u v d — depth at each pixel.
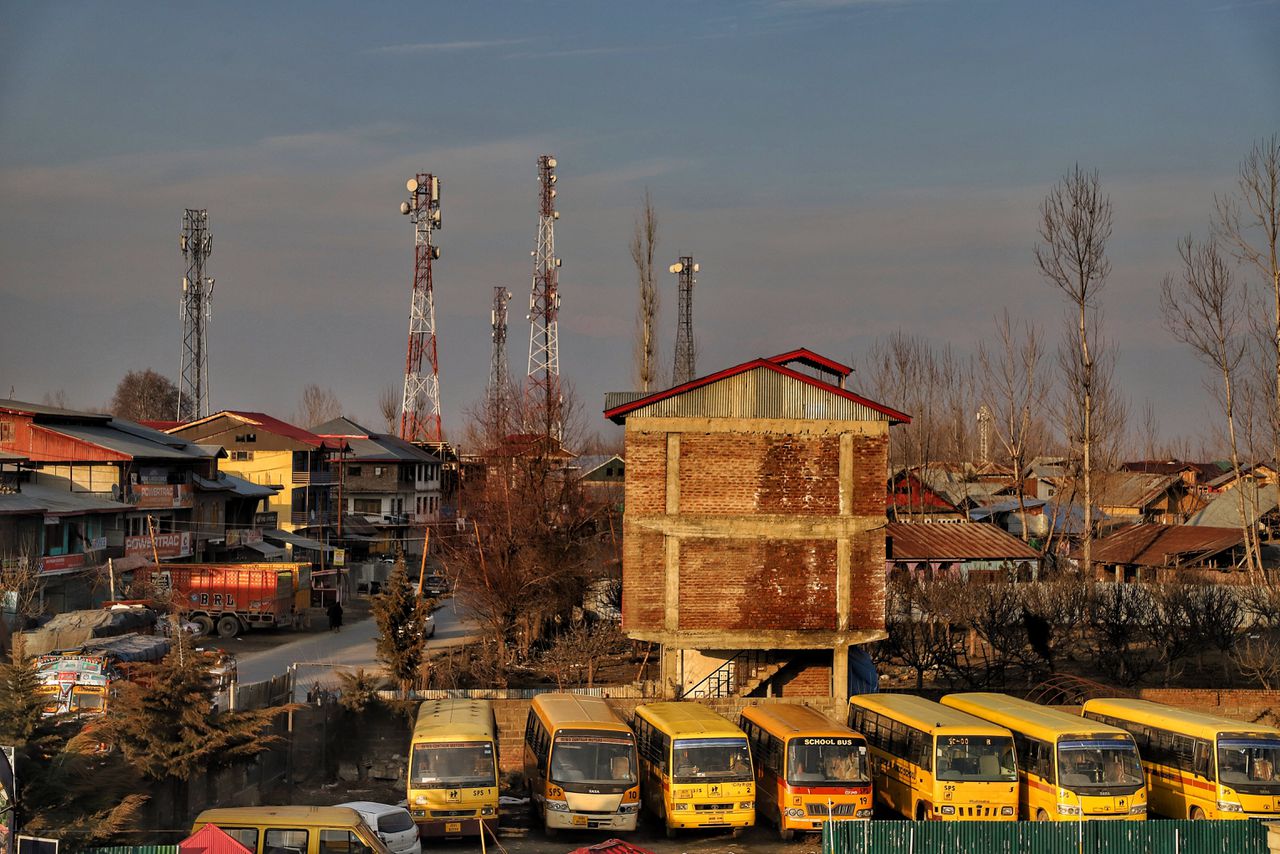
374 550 98.25
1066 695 44.50
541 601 57.81
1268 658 46.44
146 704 26.80
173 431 92.00
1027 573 63.00
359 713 38.09
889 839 23.95
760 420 40.00
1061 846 24.36
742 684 42.12
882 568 40.19
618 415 40.09
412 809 28.48
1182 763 30.12
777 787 30.05
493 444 71.56
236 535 76.69
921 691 46.81
